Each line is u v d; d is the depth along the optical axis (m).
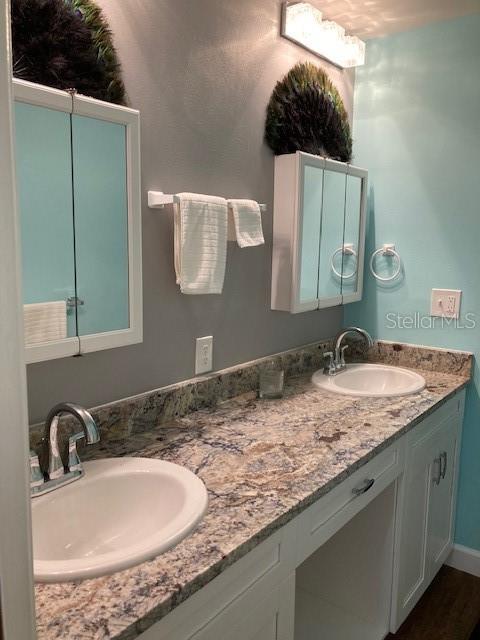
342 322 2.55
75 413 1.08
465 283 2.21
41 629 0.76
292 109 1.97
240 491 1.19
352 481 1.41
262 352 2.04
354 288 2.38
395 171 2.33
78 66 1.25
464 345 2.24
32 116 1.16
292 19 1.88
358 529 1.88
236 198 1.80
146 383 1.57
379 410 1.77
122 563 0.90
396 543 1.80
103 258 1.34
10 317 0.46
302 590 2.09
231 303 1.85
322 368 2.34
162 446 1.43
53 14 1.19
